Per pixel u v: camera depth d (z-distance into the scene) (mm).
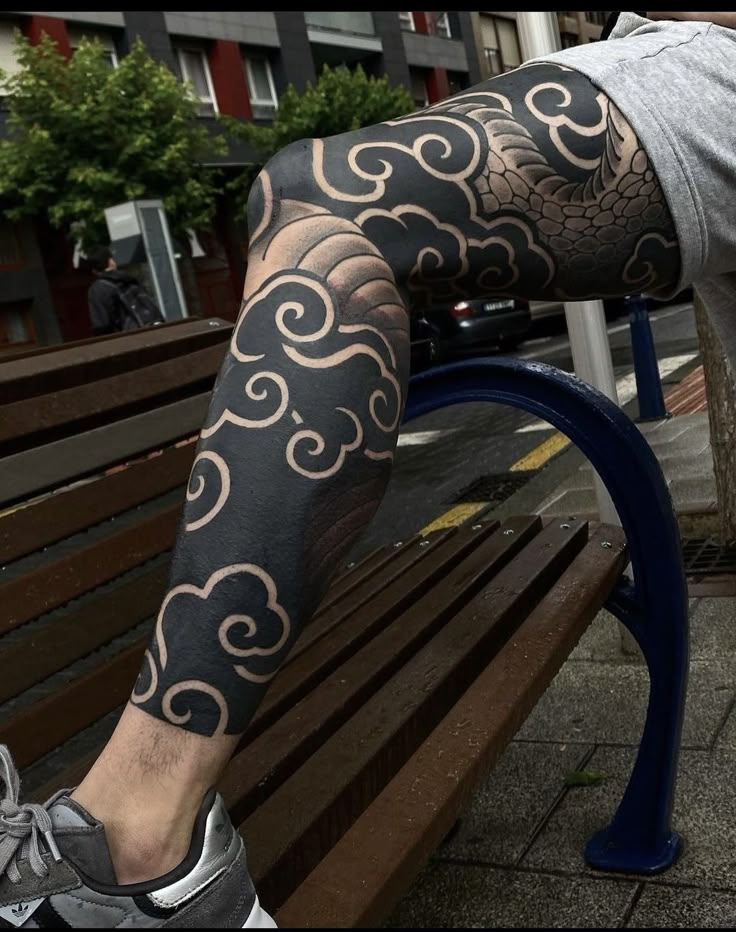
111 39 21969
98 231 17359
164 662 674
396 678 1168
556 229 810
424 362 10852
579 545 1797
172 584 679
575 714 2047
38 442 1295
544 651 1171
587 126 803
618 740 1890
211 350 1602
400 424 756
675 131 821
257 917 714
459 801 882
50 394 1305
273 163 765
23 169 17203
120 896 662
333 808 888
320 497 681
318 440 682
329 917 719
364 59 27625
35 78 17188
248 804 915
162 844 682
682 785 1663
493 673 1129
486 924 1398
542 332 14664
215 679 670
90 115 17094
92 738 2367
